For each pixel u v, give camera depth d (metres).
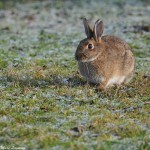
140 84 43.12
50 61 52.00
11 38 65.94
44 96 38.97
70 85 42.19
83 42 41.47
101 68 41.47
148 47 60.84
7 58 52.97
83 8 95.12
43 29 73.94
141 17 85.00
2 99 37.97
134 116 34.47
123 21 80.75
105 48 41.75
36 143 29.58
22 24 78.44
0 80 43.25
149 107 36.91
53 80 43.53
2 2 97.25
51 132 31.25
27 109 35.81
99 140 30.08
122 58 42.88
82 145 29.03
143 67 50.22
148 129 32.19
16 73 45.56
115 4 100.06
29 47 59.75
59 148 28.89
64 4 99.25
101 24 41.91
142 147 28.97
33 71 46.75
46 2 100.81
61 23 79.44
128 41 64.19
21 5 96.56
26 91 39.78
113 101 38.12
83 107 36.25
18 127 32.06
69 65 50.25
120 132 31.25
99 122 32.75
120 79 43.47
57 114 34.84
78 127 31.78
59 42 63.34
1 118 33.81
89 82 42.75
